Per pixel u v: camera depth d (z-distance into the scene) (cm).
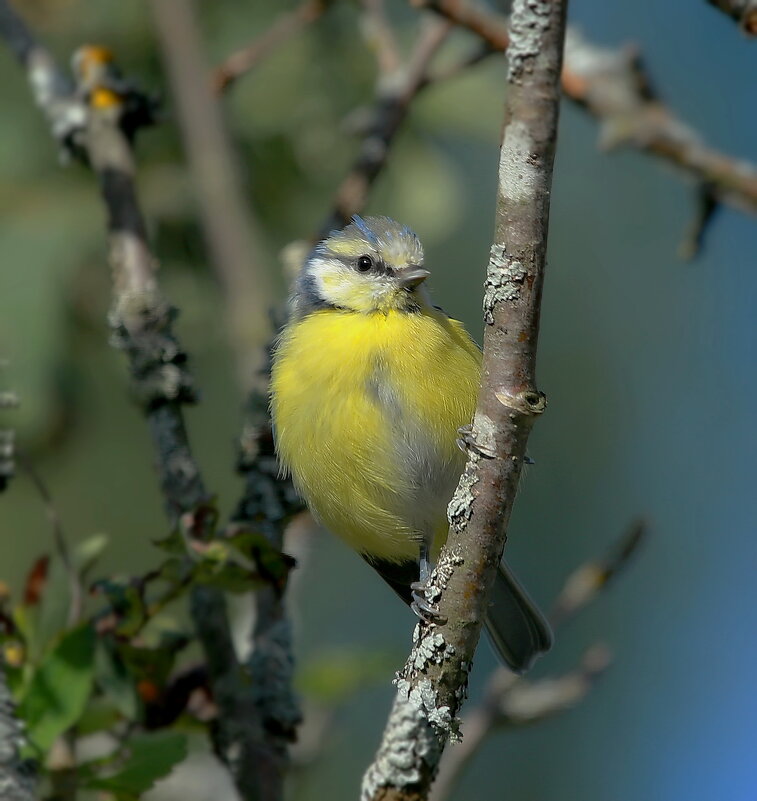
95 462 1259
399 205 1091
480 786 1387
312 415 902
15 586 1226
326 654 850
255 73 1119
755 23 815
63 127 933
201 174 1052
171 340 839
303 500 926
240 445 923
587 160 1505
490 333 572
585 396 1488
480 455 585
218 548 712
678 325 1521
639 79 984
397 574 1009
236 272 1041
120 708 714
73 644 696
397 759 608
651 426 1504
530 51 540
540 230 554
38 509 1262
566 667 1429
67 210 1042
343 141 1120
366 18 1090
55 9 1121
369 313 941
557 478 1480
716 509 1491
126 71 1145
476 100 1098
